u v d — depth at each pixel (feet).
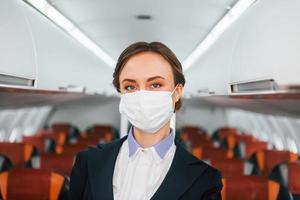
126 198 4.49
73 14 16.67
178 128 43.50
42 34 13.30
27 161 16.01
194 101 33.37
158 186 4.53
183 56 28.40
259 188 10.48
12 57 10.53
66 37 16.79
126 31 21.33
